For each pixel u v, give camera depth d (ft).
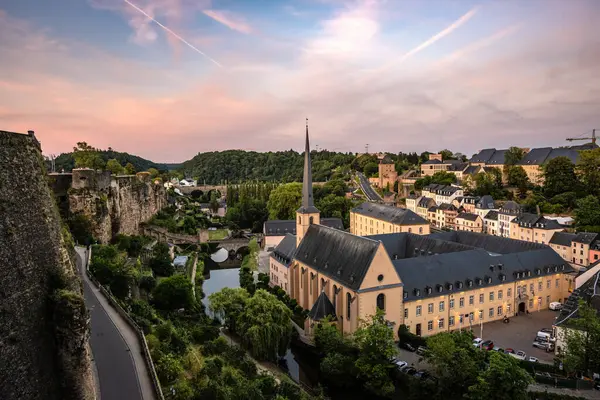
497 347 231.91
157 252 320.91
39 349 90.89
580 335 197.77
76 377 96.58
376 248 234.79
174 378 143.74
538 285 290.76
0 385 78.33
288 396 178.50
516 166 610.24
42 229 99.45
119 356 142.61
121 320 170.50
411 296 246.88
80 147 419.13
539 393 184.24
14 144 93.71
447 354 180.34
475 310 267.18
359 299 228.84
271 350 216.95
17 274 87.20
